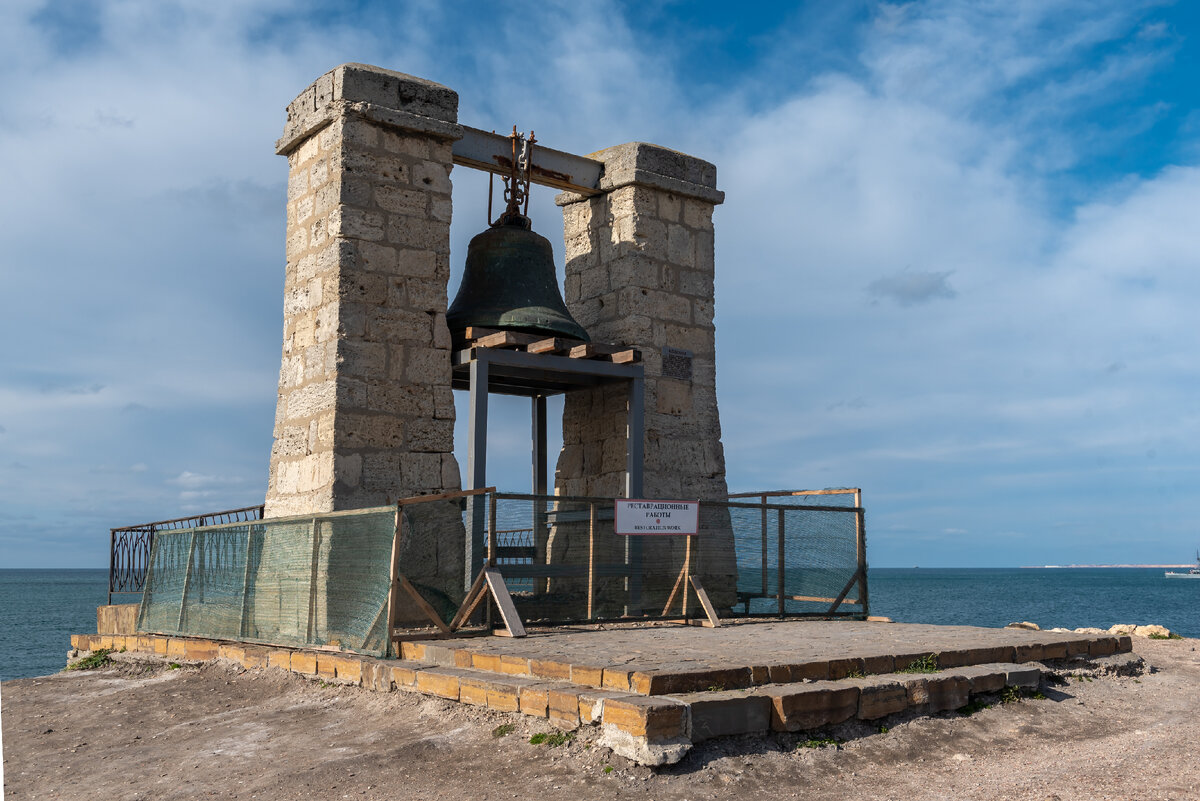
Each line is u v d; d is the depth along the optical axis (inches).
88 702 371.6
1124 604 2613.2
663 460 515.8
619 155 530.3
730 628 411.2
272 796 239.1
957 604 2598.4
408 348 443.2
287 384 459.2
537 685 267.4
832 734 257.0
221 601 430.9
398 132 453.7
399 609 372.8
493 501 380.2
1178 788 227.3
